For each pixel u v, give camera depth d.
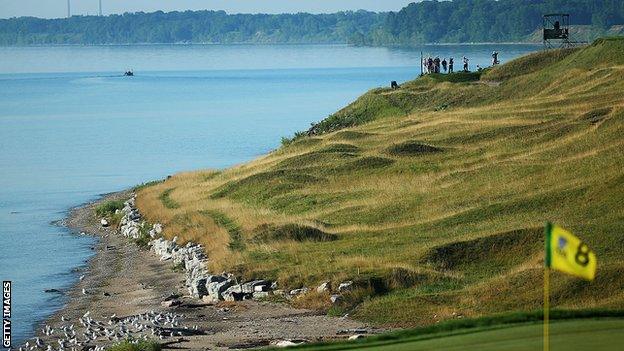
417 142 110.12
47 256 94.06
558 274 57.75
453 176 93.75
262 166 118.56
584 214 73.19
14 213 121.88
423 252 69.00
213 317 63.62
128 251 94.81
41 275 85.38
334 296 63.50
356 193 95.38
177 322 61.47
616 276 56.16
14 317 69.88
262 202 100.25
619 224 67.12
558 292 55.88
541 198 78.56
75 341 58.81
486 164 95.19
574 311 39.28
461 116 122.12
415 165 101.50
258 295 68.25
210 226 91.44
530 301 55.88
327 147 117.19
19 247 99.25
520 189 84.25
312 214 90.44
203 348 53.41
